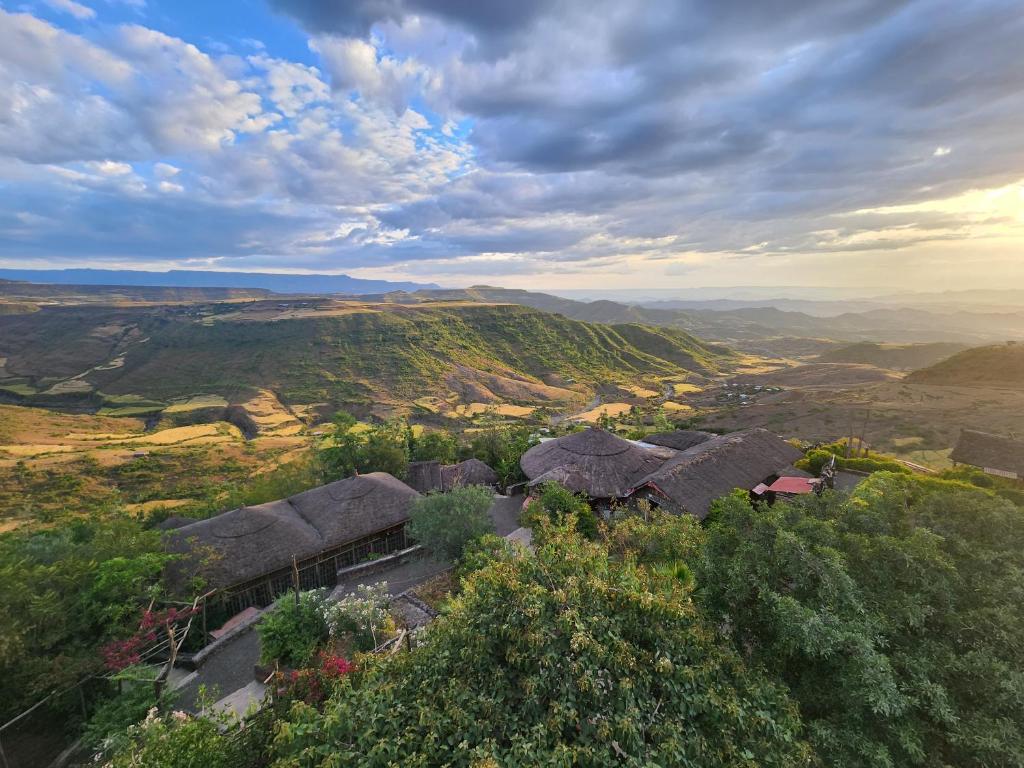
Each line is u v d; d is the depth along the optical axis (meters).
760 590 9.63
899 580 10.14
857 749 8.09
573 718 7.67
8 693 15.54
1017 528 11.68
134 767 9.32
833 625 8.66
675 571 13.15
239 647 21.55
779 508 12.27
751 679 8.85
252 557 24.62
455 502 25.14
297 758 7.89
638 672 8.31
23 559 19.45
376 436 42.41
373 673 9.93
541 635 8.51
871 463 38.94
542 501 27.14
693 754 7.41
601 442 35.97
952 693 8.65
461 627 9.63
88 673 16.81
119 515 34.56
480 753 7.17
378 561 27.72
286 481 40.22
